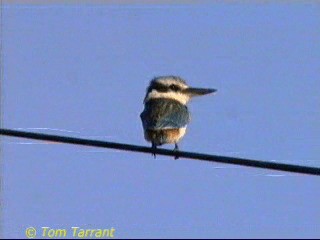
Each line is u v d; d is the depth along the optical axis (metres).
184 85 17.55
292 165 12.91
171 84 17.34
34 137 14.80
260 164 13.16
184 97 17.48
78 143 14.66
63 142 14.56
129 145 14.65
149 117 16.05
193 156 14.15
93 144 14.59
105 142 14.61
